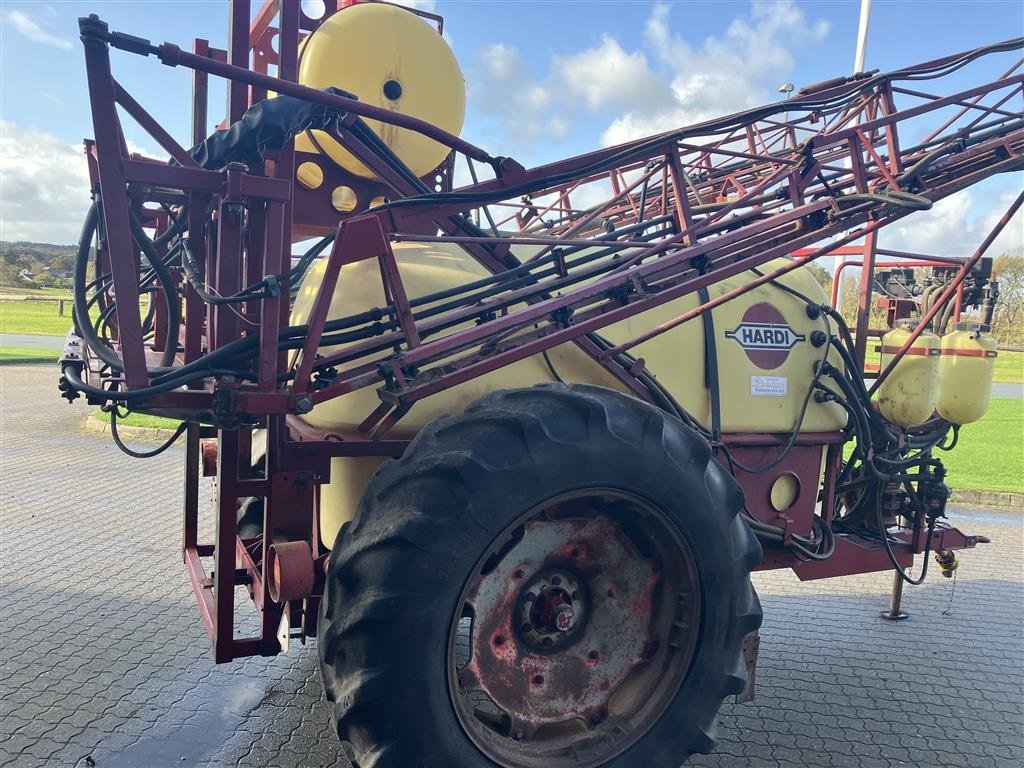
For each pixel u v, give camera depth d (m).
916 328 3.56
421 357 2.36
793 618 4.70
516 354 2.48
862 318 3.78
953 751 3.23
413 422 2.68
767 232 3.06
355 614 2.03
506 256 2.99
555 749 2.43
